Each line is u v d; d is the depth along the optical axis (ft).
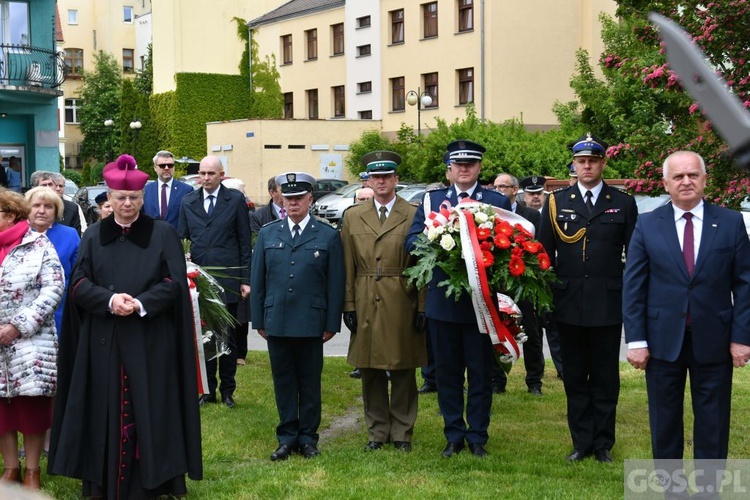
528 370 27.94
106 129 199.93
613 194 20.65
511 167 94.22
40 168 87.92
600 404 20.61
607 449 20.57
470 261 19.34
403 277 21.40
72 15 216.95
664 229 16.61
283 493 17.94
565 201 20.75
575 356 20.65
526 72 117.19
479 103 116.57
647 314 16.72
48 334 18.63
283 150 127.95
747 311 16.12
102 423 16.93
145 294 17.03
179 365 17.58
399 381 21.83
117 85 202.28
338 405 26.37
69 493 18.12
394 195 22.11
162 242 17.71
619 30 84.84
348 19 137.90
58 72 88.43
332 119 130.41
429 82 125.18
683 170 16.12
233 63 156.76
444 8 121.08
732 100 4.09
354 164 127.65
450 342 20.94
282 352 21.02
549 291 20.11
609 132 89.35
